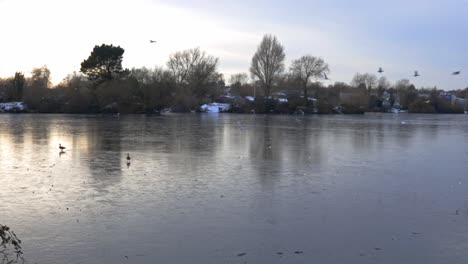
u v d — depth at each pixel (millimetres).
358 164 27109
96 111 94750
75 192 18844
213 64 124750
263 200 17781
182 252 12336
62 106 96250
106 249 12469
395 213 16203
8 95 106250
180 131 50281
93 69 99875
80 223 14664
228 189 19641
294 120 82312
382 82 174000
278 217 15531
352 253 12398
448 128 63031
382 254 12336
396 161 28547
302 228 14414
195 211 16125
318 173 23766
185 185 20359
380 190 19875
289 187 20188
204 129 53938
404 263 11773
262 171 24109
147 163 26344
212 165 25906
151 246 12734
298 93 126438
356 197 18484
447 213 16234
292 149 34188
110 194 18547
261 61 120000
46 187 19766
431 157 30656
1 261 11500
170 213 15859
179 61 123250
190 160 27734
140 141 38656
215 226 14508
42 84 129250
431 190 19984
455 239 13492
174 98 109438
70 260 11703
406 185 20984
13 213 15727
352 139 43406
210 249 12570
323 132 52250
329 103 128000
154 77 100750
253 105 117438
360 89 158250
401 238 13578
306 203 17422
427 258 12086
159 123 64875
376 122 79500
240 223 14836
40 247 12555
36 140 38625
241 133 48844
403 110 155625
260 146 35906
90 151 31547
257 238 13461
